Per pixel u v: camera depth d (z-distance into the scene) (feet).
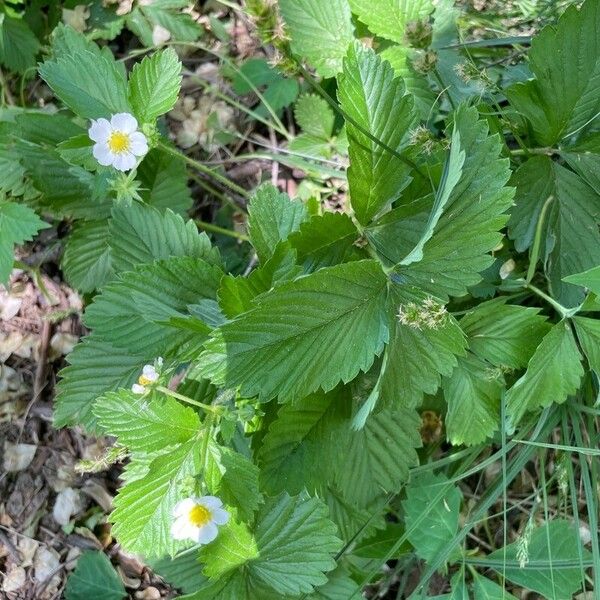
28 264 0.99
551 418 0.78
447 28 0.83
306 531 0.74
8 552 0.93
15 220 0.82
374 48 0.87
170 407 0.66
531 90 0.69
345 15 0.83
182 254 0.75
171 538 0.69
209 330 0.66
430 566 0.77
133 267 0.75
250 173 1.00
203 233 0.75
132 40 1.06
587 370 0.78
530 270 0.72
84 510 0.94
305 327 0.62
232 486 0.67
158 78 0.72
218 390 0.75
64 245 1.00
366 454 0.76
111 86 0.74
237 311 0.67
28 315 0.98
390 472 0.77
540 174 0.73
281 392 0.62
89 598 0.89
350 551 0.81
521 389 0.69
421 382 0.67
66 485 0.94
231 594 0.73
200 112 1.03
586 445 0.83
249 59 1.00
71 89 0.74
